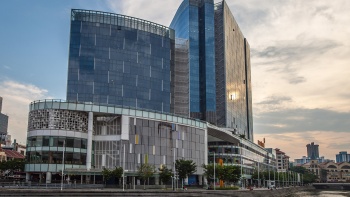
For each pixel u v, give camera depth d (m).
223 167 107.44
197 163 119.38
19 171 114.81
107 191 68.50
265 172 169.25
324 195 152.25
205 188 107.38
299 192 188.12
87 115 99.69
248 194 92.50
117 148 100.25
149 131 106.44
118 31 149.50
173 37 166.62
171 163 109.44
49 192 64.56
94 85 140.50
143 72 151.88
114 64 145.62
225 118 197.62
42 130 93.12
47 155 91.75
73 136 95.25
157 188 100.12
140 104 148.00
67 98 137.12
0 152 138.50
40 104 95.44
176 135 113.62
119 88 144.50
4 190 63.28
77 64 140.62
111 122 102.56
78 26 144.00
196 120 123.12
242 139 173.62
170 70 160.88
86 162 96.50
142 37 155.00
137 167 100.81
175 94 169.00
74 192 66.31
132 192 70.31
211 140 162.00
